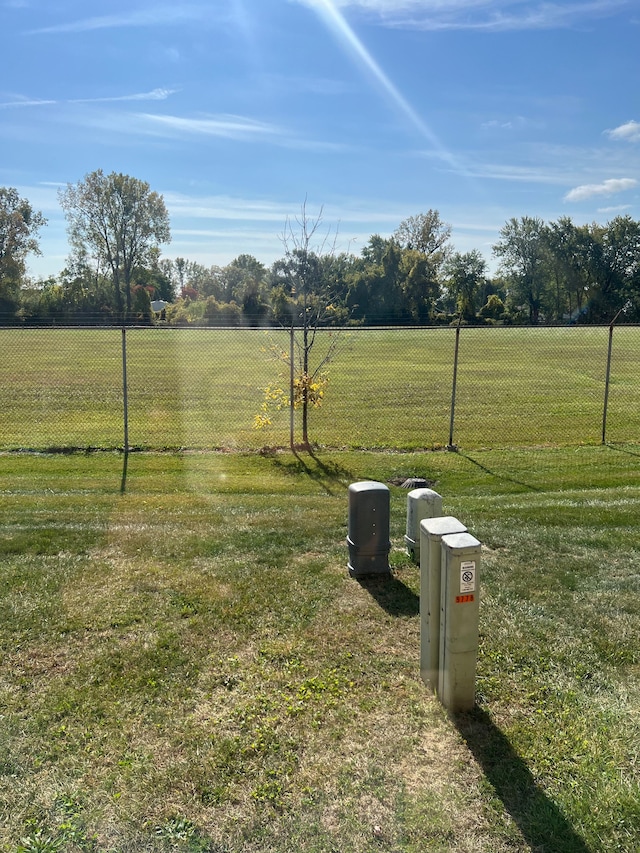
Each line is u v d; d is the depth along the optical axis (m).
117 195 61.53
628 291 70.00
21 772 3.14
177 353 29.12
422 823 2.85
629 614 4.84
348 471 9.88
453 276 64.56
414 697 3.77
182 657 4.18
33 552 5.98
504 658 4.20
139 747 3.32
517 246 73.56
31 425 14.05
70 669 4.04
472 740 3.40
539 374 23.25
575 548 6.15
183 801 2.97
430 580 3.72
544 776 3.15
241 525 6.79
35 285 60.91
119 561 5.77
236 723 3.52
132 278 64.88
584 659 4.21
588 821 2.86
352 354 28.78
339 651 4.29
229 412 15.77
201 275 104.31
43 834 2.78
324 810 2.92
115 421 14.56
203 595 5.07
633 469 9.88
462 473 9.70
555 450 11.45
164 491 8.56
